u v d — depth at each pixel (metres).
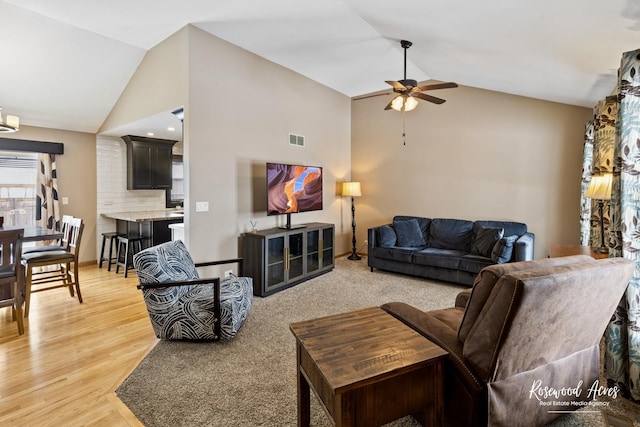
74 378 2.29
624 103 1.97
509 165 4.89
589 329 1.68
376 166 6.18
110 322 3.24
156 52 4.01
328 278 4.83
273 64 4.68
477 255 4.52
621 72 1.98
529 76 3.59
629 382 2.00
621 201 1.99
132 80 4.46
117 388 2.18
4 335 2.94
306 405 1.74
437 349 1.52
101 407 2.00
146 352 2.65
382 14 3.09
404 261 4.82
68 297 3.94
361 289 4.30
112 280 4.66
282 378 2.29
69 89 4.33
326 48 4.19
